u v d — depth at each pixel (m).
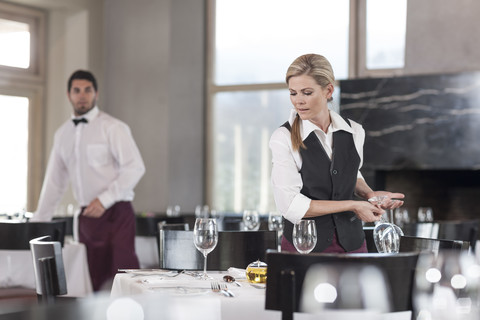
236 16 7.89
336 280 1.93
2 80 7.37
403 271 1.97
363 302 1.93
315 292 1.93
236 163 7.90
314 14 7.62
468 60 6.81
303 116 2.73
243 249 3.12
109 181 4.88
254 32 7.83
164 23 7.79
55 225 4.19
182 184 7.81
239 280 2.64
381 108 6.95
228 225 4.46
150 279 2.56
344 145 2.86
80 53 7.80
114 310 1.38
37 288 2.56
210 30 7.95
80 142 4.88
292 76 2.71
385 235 2.68
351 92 7.04
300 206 2.70
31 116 7.65
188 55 7.85
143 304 1.41
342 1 7.52
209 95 7.96
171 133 7.78
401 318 2.15
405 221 5.79
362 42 7.44
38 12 7.68
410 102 6.86
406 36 7.01
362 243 2.87
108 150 4.88
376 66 7.41
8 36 7.45
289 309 1.93
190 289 2.33
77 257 4.58
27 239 4.15
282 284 1.94
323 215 2.77
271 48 7.77
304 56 2.73
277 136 2.84
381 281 1.95
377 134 6.95
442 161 6.78
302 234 2.43
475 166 6.67
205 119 7.96
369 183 6.97
